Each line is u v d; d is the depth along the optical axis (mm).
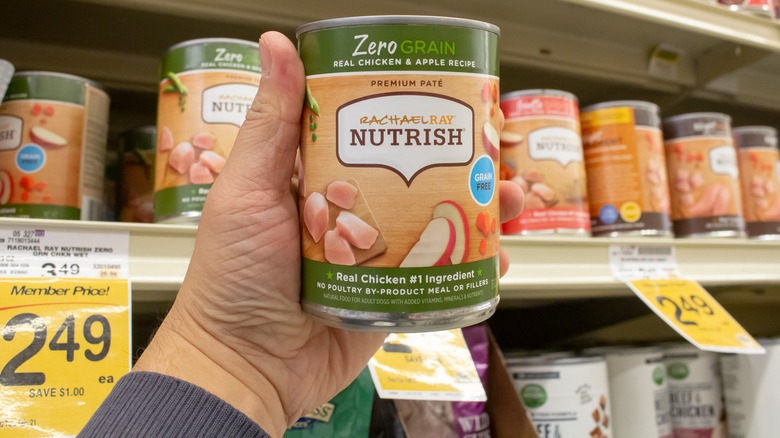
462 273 463
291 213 548
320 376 637
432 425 861
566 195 930
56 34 1065
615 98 1538
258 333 555
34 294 615
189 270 569
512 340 1537
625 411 1004
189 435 482
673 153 1112
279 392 590
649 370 1018
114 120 1219
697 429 1073
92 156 819
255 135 529
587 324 1377
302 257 498
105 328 624
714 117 1104
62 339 604
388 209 451
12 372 578
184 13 981
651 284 931
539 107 944
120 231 674
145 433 471
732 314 1703
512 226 926
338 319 467
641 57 1403
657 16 1000
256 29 1095
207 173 728
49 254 641
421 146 450
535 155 931
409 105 449
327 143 465
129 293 647
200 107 738
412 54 450
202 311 546
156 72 1167
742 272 1039
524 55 1277
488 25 484
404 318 452
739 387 1058
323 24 469
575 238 905
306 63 485
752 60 1313
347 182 457
